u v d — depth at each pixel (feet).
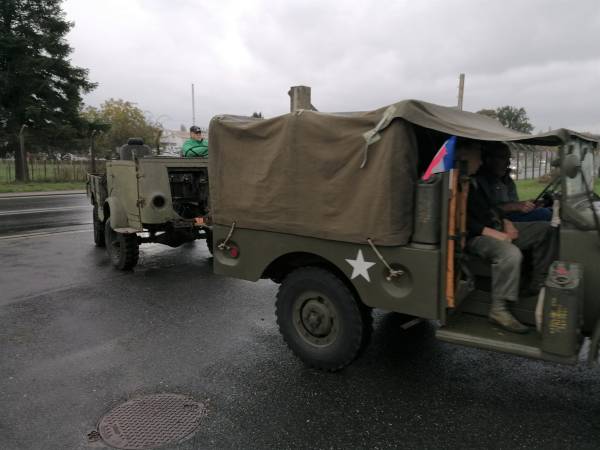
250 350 14.69
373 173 11.10
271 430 10.30
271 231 13.38
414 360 13.78
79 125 110.42
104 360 13.99
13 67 99.86
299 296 13.30
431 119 10.93
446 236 10.58
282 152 12.72
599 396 11.58
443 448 9.62
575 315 9.41
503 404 11.28
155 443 9.89
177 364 13.70
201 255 28.86
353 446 9.71
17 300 19.84
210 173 14.64
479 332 10.99
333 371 12.98
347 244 11.93
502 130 12.98
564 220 10.14
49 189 83.87
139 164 22.16
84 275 23.95
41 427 10.50
